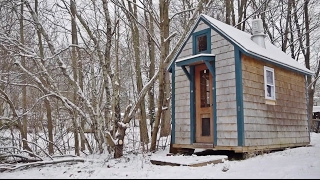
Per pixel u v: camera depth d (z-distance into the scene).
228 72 9.40
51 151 13.01
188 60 10.06
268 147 9.84
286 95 11.36
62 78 15.66
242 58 9.34
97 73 13.80
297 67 11.95
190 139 10.28
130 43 17.20
